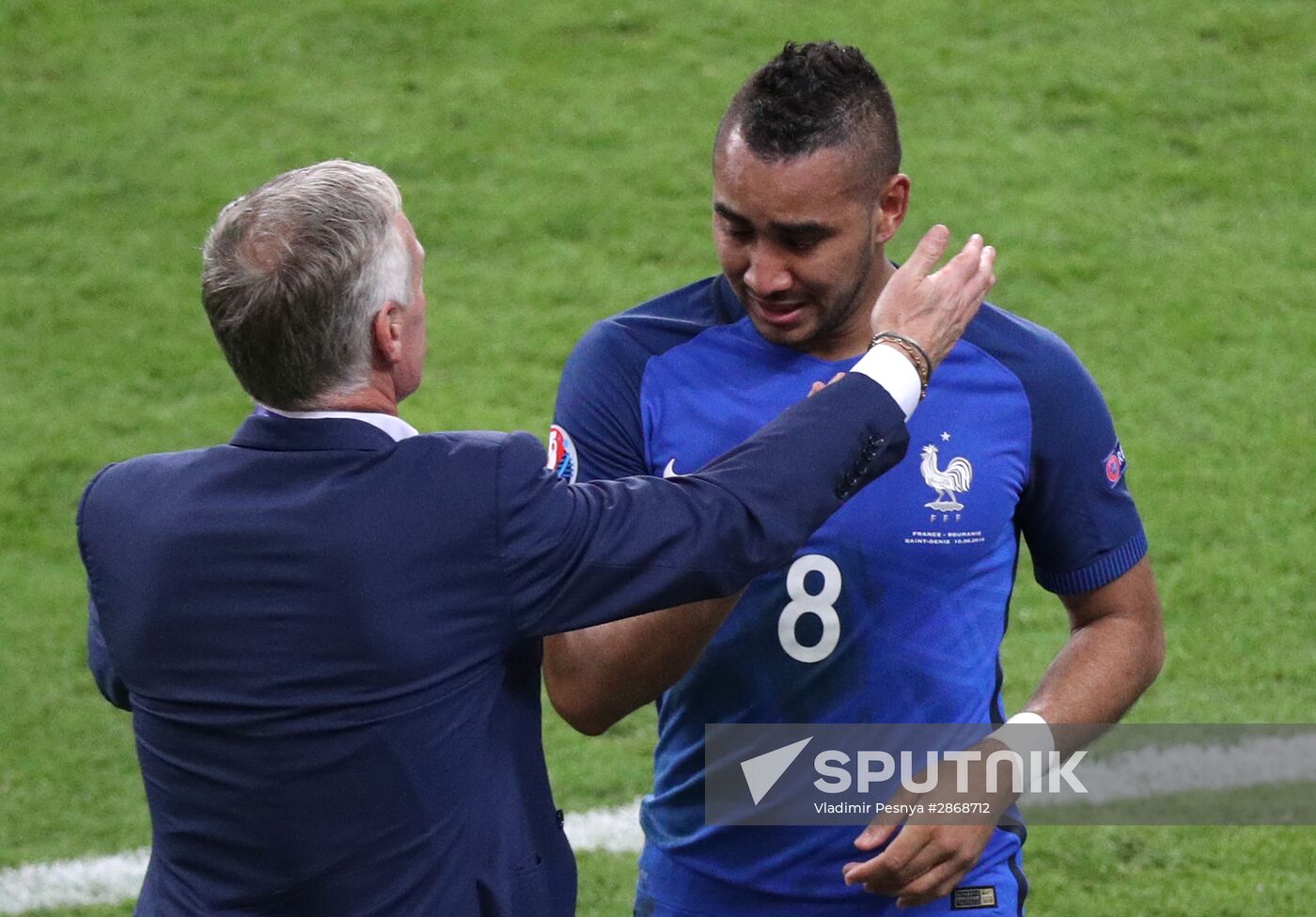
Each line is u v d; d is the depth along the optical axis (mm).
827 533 9281
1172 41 37156
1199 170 33188
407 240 7758
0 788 18500
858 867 8688
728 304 9781
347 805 7457
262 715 7434
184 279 30609
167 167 33625
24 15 38281
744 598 9344
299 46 37469
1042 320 28875
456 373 27734
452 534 7453
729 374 9586
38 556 23422
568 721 9125
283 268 7355
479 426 26125
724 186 8750
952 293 8156
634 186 33062
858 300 9305
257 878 7586
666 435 9594
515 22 38375
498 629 7574
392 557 7410
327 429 7617
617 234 31734
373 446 7605
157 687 7660
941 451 9383
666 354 9688
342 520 7441
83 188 33031
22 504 24578
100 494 7965
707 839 9656
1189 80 35906
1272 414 26312
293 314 7406
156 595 7594
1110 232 31344
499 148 34188
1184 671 20469
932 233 8328
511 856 7699
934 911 9391
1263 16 37938
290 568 7422
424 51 37344
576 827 17625
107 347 28672
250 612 7449
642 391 9664
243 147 34188
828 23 38094
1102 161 33500
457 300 29859
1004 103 35281
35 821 17906
